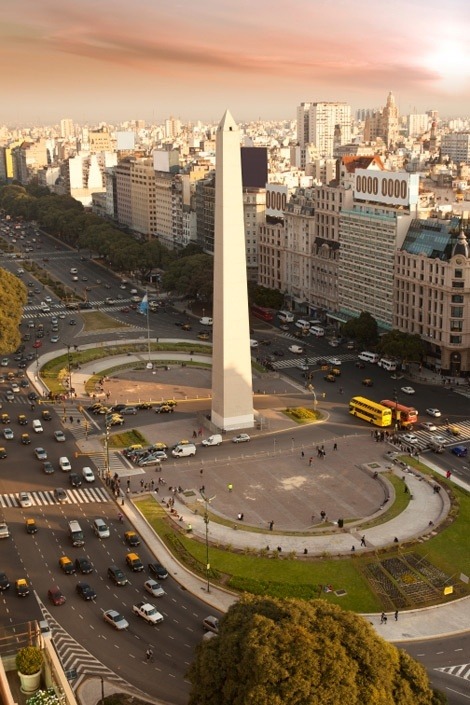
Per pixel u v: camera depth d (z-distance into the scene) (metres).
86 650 128.62
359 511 178.88
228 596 144.88
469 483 191.75
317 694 92.75
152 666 125.06
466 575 151.88
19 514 176.12
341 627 101.62
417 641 132.25
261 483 193.38
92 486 191.38
